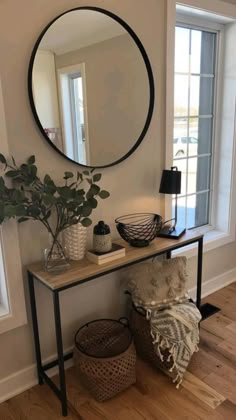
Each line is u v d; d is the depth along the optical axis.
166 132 2.21
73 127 1.79
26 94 1.60
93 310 2.10
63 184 1.82
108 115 1.92
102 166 1.94
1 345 1.76
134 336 2.04
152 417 1.66
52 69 1.66
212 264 2.84
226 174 2.83
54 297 1.53
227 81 2.67
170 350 1.83
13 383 1.84
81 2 1.71
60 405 1.75
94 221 1.99
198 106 2.65
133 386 1.85
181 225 2.75
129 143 2.04
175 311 1.91
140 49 1.97
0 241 1.64
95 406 1.73
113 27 1.84
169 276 2.05
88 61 1.78
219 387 1.83
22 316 1.78
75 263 1.75
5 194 1.52
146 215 2.25
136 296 2.00
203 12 2.29
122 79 1.93
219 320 2.45
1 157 1.52
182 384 1.86
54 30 1.63
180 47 2.42
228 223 2.90
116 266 1.72
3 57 1.51
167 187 2.07
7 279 1.69
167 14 2.03
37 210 1.57
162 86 2.13
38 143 1.69
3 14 1.48
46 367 1.91
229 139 2.75
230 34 2.59
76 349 1.80
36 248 1.78
